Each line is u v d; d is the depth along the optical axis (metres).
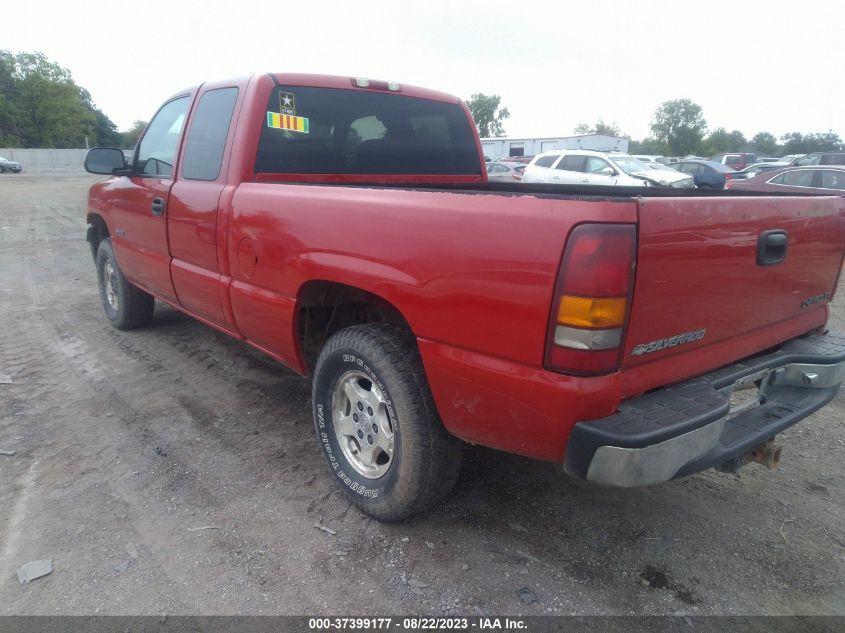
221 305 3.59
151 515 2.87
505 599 2.40
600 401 1.99
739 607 2.39
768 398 2.76
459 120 4.46
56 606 2.32
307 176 3.65
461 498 3.04
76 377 4.48
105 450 3.44
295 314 3.03
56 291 7.11
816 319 3.02
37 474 3.19
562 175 16.22
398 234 2.40
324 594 2.41
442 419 2.45
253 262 3.21
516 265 2.02
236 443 3.55
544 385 2.01
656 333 2.10
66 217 14.80
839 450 3.63
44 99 75.75
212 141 3.66
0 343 5.20
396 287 2.42
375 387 2.75
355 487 2.87
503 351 2.11
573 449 2.04
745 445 2.38
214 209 3.47
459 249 2.18
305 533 2.76
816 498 3.13
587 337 1.91
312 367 3.38
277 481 3.17
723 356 2.45
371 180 4.00
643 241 1.94
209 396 4.18
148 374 4.55
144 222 4.37
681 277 2.11
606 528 2.84
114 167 4.68
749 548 2.73
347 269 2.62
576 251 1.88
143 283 4.76
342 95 3.77
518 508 2.98
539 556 2.65
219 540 2.70
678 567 2.60
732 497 3.12
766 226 2.42
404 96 4.08
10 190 24.06
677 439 2.02
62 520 2.82
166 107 4.39
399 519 2.76
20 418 3.81
